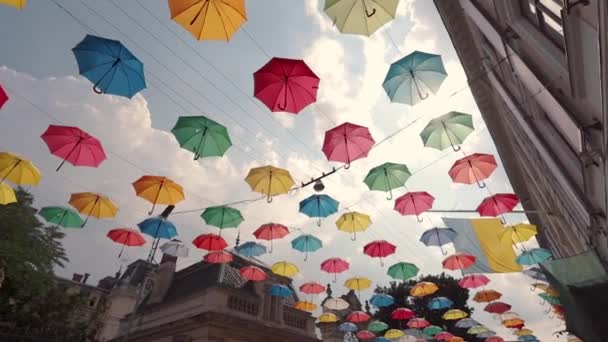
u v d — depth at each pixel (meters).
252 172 6.90
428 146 6.36
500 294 13.74
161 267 20.31
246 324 16.12
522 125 8.13
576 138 5.03
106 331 21.86
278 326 18.09
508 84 8.02
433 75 5.10
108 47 4.54
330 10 4.43
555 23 4.60
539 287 11.60
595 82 3.85
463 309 26.09
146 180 6.82
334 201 8.19
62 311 14.92
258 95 4.85
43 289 13.88
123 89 4.74
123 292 24.19
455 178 7.28
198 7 4.09
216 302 15.95
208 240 8.86
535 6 4.93
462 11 9.31
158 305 18.38
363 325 27.09
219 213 8.07
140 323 17.78
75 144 5.84
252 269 11.40
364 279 11.72
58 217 8.18
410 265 11.31
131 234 8.78
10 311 13.43
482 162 7.04
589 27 3.44
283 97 4.85
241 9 4.17
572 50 3.93
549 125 6.54
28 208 14.16
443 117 6.15
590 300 6.72
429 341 21.16
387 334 16.00
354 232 8.73
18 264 13.03
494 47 7.58
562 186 7.43
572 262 7.11
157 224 8.44
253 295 17.94
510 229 9.19
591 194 5.63
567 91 4.86
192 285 18.50
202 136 5.82
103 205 7.31
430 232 9.98
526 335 15.61
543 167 9.31
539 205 15.55
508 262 10.59
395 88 5.27
